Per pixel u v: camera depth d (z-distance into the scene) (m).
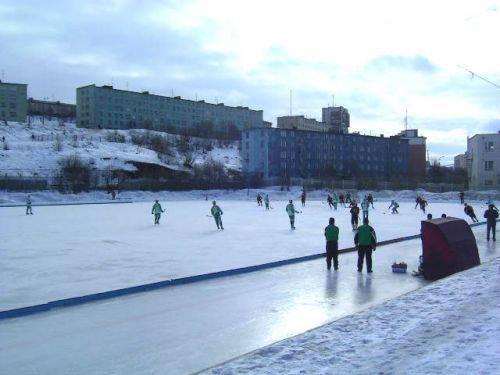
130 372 7.54
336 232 16.38
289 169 105.31
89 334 9.41
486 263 15.69
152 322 10.24
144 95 142.50
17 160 78.50
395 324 8.51
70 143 94.56
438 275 14.83
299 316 10.78
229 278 14.95
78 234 26.02
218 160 117.94
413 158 137.12
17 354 8.31
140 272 15.11
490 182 88.69
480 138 89.38
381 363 6.51
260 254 18.88
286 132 105.19
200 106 156.00
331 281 14.56
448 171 130.25
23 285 13.22
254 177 87.25
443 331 7.90
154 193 72.00
